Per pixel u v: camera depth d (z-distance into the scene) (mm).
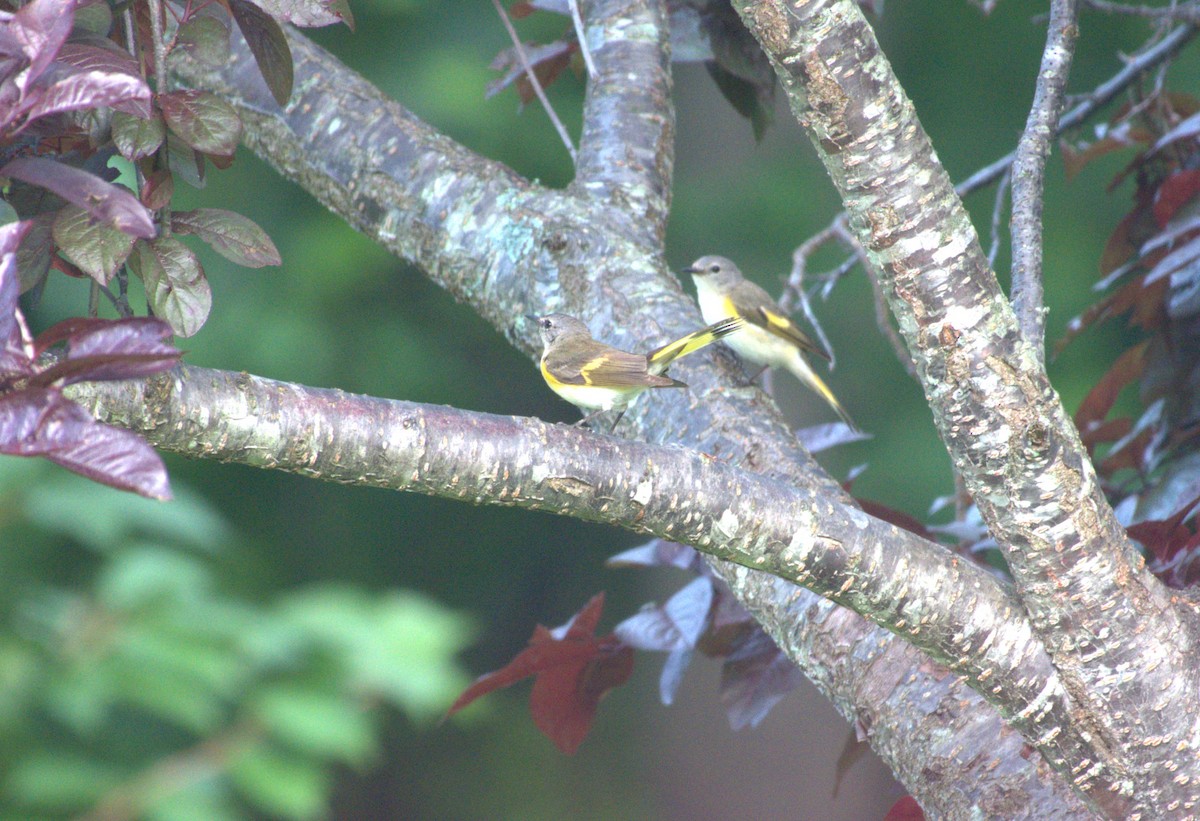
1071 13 5559
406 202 7668
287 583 23547
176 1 5852
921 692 5176
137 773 8961
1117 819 4590
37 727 9312
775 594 5789
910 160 4203
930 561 4613
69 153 4344
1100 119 15211
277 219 22312
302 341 21547
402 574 25172
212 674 8586
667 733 23656
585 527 26344
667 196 7867
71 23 3412
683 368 6699
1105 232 23656
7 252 3336
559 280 7164
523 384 23859
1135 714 4438
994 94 25094
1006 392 4273
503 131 22016
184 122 4148
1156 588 4508
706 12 8359
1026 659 4543
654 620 6488
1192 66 22344
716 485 4574
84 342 3326
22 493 9484
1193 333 7762
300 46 8312
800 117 4281
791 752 22469
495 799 25031
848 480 7289
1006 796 4805
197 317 4164
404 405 4445
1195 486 6078
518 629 26391
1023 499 4344
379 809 25500
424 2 22406
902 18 25266
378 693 9055
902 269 4273
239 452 4250
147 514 9688
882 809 22312
